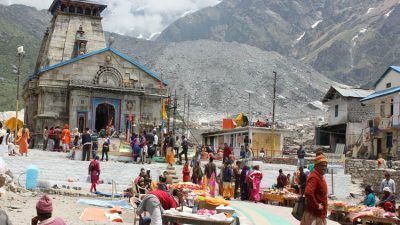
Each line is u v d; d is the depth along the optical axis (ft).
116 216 64.95
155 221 43.42
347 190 134.62
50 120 207.41
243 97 627.87
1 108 590.55
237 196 106.63
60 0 243.60
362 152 204.54
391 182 81.87
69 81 208.13
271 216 75.72
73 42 242.37
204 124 385.29
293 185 104.22
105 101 211.00
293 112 577.43
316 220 40.24
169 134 156.56
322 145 252.01
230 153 127.75
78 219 62.64
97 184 104.58
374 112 214.69
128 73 218.38
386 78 212.84
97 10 251.19
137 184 80.79
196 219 48.37
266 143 204.23
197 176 108.99
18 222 56.59
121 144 148.56
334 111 242.99
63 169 113.50
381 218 68.39
